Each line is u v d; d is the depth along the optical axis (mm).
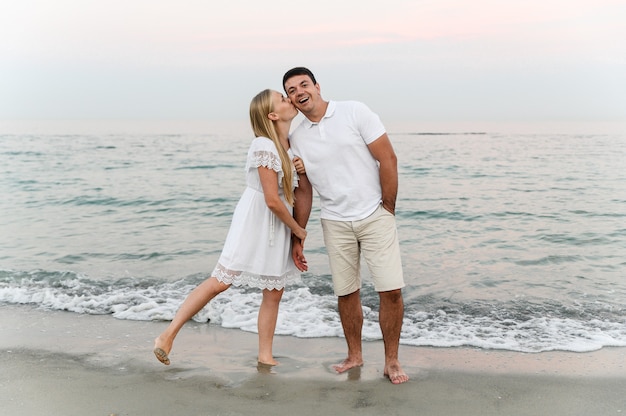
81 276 6305
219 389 3422
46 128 36438
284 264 3766
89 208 10734
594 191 11695
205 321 4816
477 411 3127
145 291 5730
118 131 33094
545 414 3092
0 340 4344
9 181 13992
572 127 31562
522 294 5516
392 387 3455
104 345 4238
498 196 11398
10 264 6836
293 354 4070
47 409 3143
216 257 7145
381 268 3527
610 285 5781
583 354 4012
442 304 5250
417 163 16625
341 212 3574
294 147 3631
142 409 3141
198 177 14641
